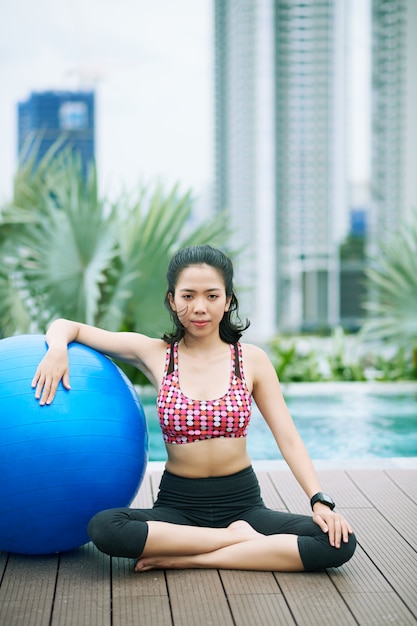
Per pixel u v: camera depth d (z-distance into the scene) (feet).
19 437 7.98
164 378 8.89
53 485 8.06
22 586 7.99
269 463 12.80
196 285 8.63
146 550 8.16
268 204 86.12
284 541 8.27
